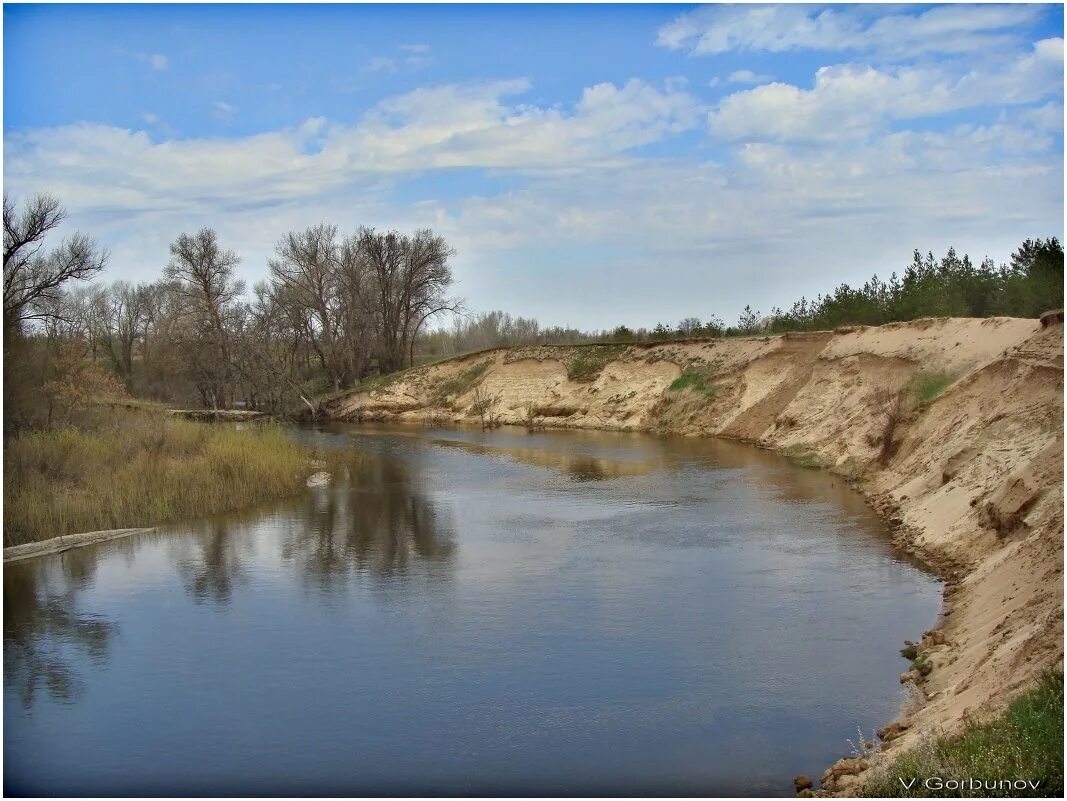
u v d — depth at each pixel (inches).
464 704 560.4
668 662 615.2
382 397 2738.7
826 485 1263.5
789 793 440.8
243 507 1219.2
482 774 474.0
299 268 2871.6
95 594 820.0
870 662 601.0
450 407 2640.3
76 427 1382.9
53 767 497.4
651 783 456.8
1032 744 357.1
